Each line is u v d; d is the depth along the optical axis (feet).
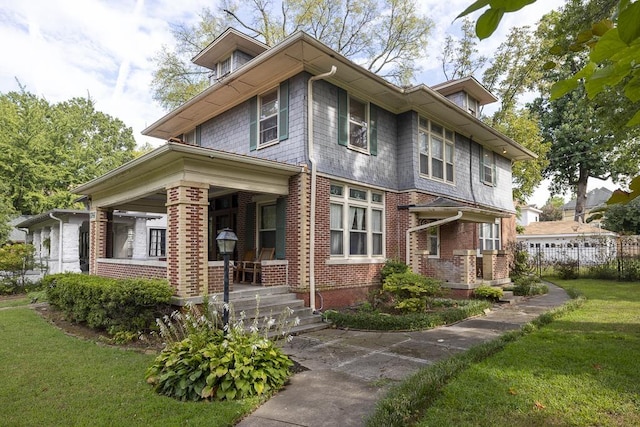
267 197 35.91
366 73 33.45
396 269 36.99
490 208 56.03
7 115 81.71
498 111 76.64
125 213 59.93
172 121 46.19
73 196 82.79
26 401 14.88
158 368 16.65
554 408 13.29
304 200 31.30
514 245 60.75
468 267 38.06
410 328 26.96
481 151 54.54
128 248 66.28
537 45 70.54
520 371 16.72
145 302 23.86
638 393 14.32
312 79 32.01
